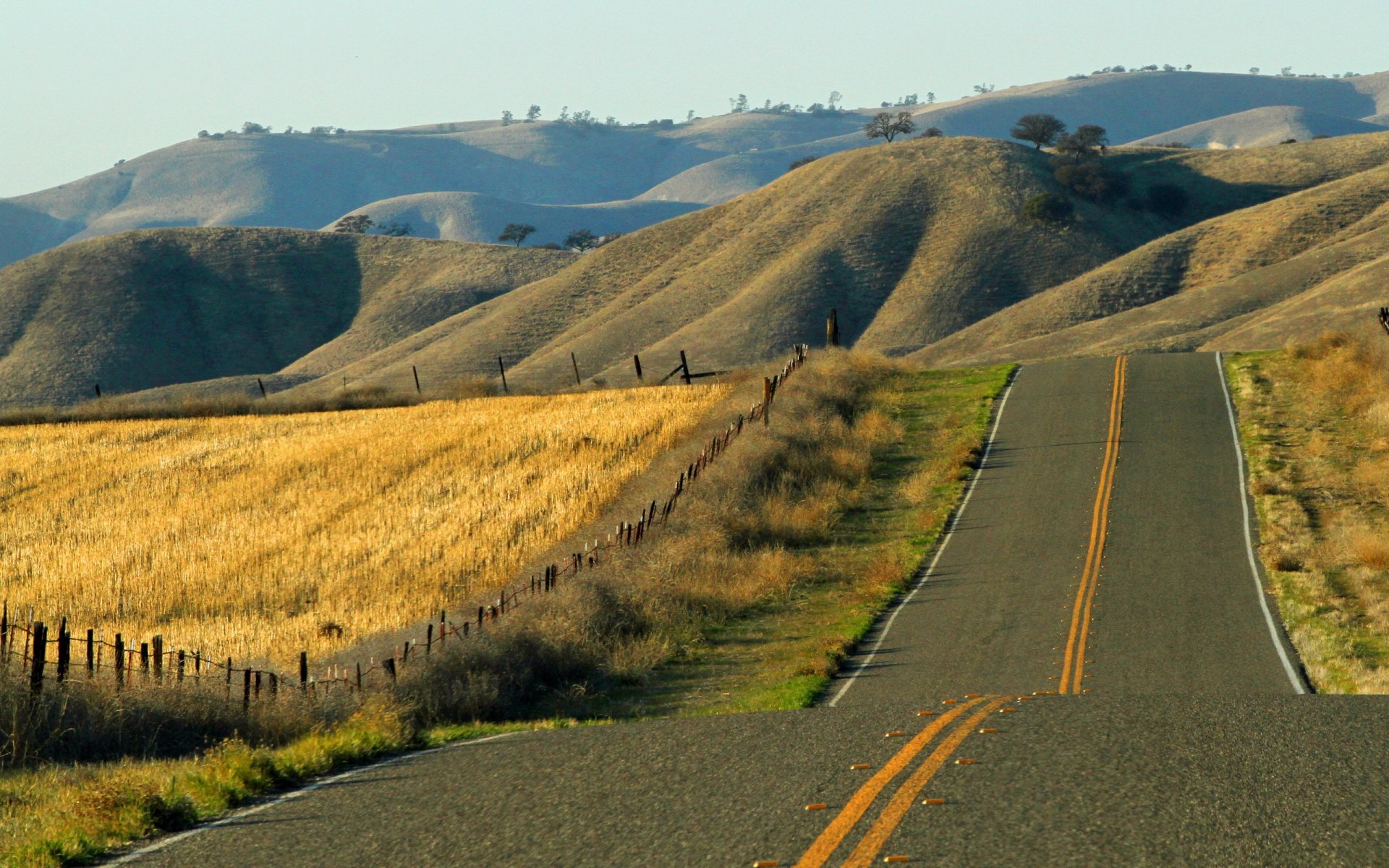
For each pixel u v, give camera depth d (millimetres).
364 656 54000
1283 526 81375
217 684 42312
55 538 104562
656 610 67188
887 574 76188
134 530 105125
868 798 21094
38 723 34531
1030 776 22141
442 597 73062
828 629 65625
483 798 23516
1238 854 17453
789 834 19250
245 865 19953
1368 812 19250
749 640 64875
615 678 56875
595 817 21203
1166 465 101312
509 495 101688
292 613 77000
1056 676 52469
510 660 53469
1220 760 22953
